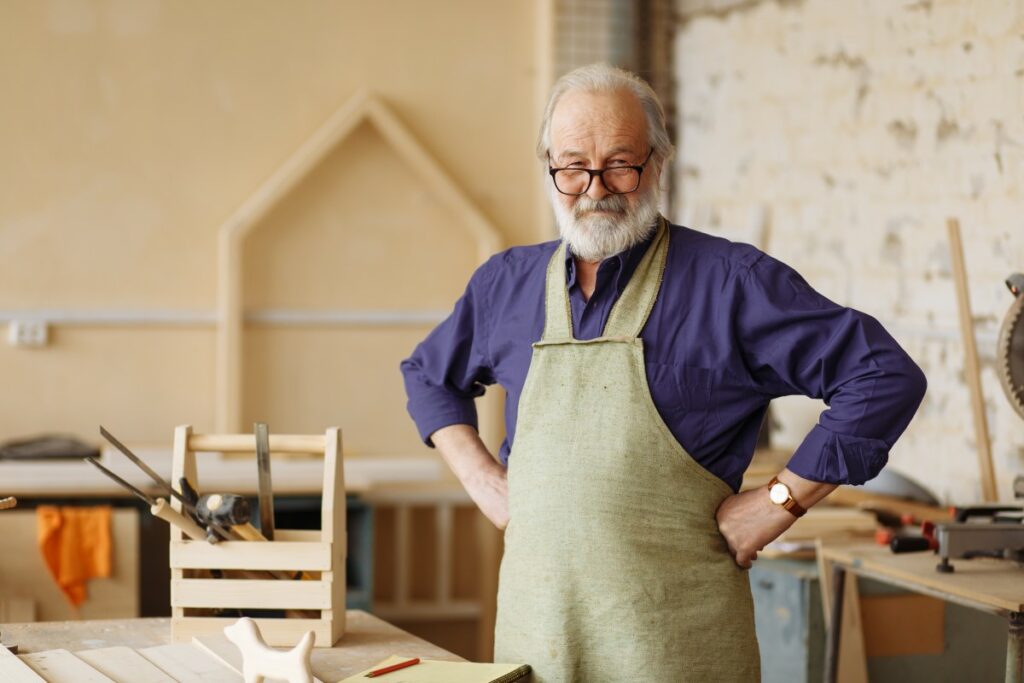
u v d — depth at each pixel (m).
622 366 2.06
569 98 2.12
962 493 3.60
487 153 5.42
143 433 5.06
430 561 5.24
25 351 4.96
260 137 5.16
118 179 5.03
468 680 1.89
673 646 2.00
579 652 2.03
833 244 4.25
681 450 2.04
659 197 2.16
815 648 3.12
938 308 3.71
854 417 2.00
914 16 3.83
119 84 5.02
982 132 3.53
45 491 3.91
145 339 5.06
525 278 2.24
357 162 5.27
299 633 2.20
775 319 2.04
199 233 5.10
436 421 2.38
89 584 3.80
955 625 3.22
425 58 5.34
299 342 5.23
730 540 2.07
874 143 4.03
